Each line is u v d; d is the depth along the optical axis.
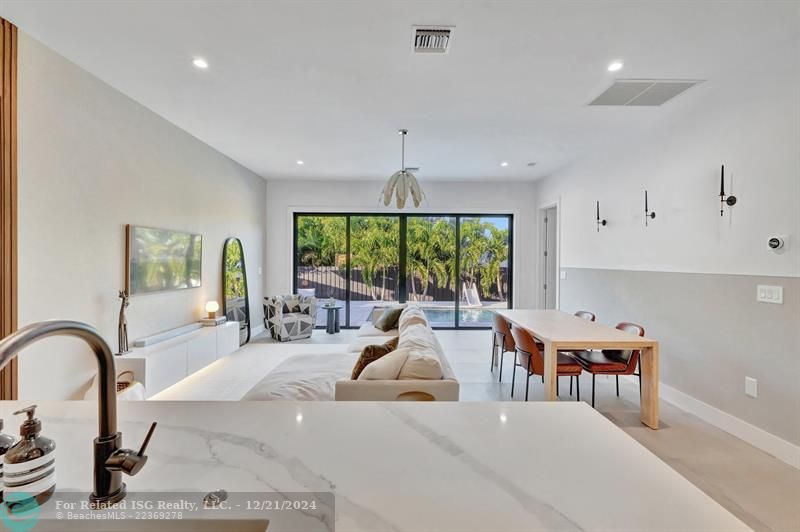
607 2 2.01
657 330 3.66
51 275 2.53
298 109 3.49
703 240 3.11
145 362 2.99
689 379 3.24
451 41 2.38
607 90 3.07
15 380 2.28
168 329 3.88
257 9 2.08
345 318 6.95
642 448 0.88
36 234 2.42
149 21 2.19
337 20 2.17
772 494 2.12
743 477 2.28
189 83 2.97
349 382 2.04
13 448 0.71
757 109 2.62
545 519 0.63
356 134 4.18
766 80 2.55
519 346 3.24
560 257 5.75
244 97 3.23
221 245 5.06
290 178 6.64
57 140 2.56
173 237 3.91
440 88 3.04
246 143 4.56
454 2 2.02
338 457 0.83
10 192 2.23
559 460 0.82
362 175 6.36
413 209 6.79
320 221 6.95
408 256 6.94
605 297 4.55
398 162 5.44
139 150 3.40
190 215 4.29
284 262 6.78
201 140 4.46
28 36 2.34
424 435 0.93
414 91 3.10
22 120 2.32
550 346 2.83
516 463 0.81
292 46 2.45
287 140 4.42
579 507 0.66
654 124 3.72
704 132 3.09
